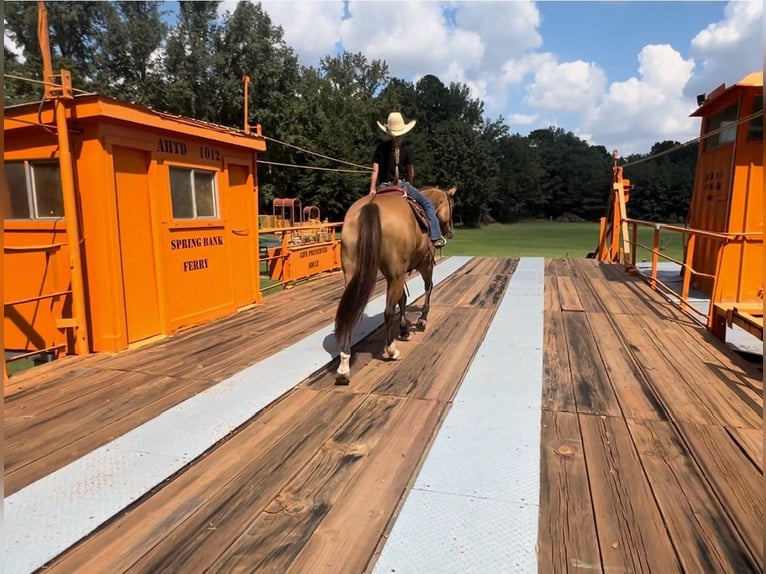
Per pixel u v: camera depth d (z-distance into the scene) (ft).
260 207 130.21
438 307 24.47
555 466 10.10
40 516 8.61
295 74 129.39
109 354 17.40
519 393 13.84
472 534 8.09
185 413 12.68
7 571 7.32
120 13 119.75
